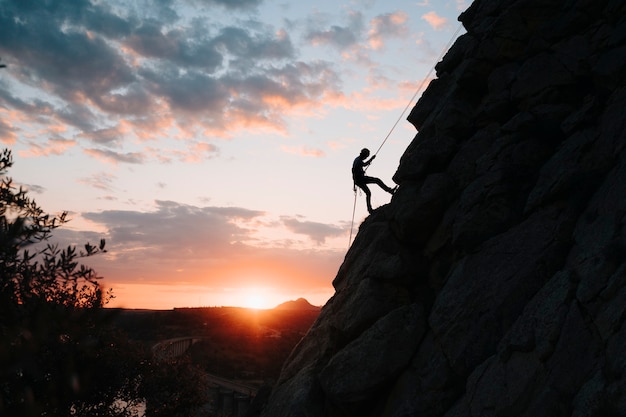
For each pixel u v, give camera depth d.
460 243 15.44
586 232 12.68
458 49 21.39
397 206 17.91
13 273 5.41
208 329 190.62
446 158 18.30
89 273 6.02
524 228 14.34
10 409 4.31
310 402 16.23
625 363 9.55
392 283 16.91
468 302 14.04
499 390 11.67
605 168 13.66
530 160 15.79
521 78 17.31
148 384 23.00
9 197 6.48
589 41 16.55
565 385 10.53
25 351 4.56
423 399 13.47
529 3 18.33
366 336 15.68
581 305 11.20
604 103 14.91
